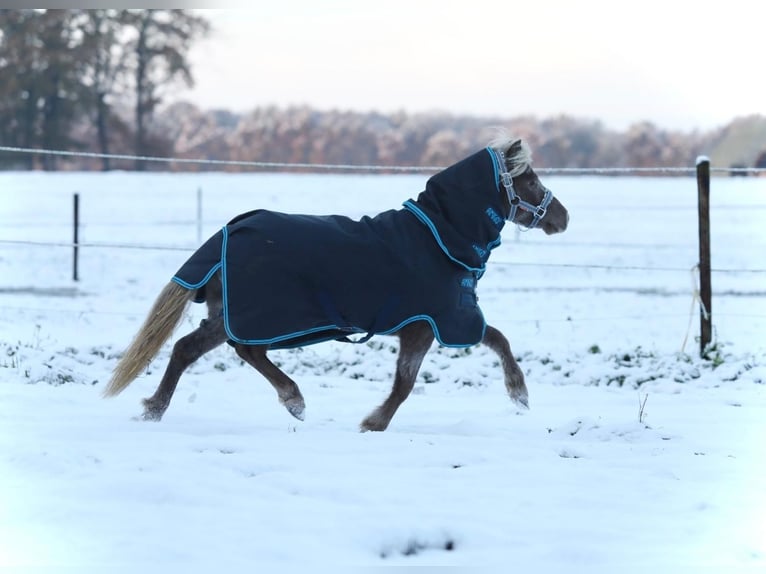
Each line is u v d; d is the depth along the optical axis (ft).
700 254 44.65
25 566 16.21
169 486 20.26
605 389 38.75
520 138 30.45
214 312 28.14
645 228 117.80
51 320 52.75
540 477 22.98
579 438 28.89
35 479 20.99
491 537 18.62
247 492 20.59
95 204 133.90
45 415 28.27
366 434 27.17
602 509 20.71
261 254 26.89
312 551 17.42
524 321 57.41
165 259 91.25
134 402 31.68
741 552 18.15
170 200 140.56
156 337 27.07
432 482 22.15
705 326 44.57
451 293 28.04
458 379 40.32
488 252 29.55
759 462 25.63
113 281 75.46
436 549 18.56
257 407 32.55
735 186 170.81
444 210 28.76
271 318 26.84
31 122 229.86
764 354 45.85
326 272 26.99
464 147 317.42
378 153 318.04
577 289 73.36
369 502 20.44
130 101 235.61
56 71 223.10
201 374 39.22
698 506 20.99
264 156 306.14
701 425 31.32
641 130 304.91
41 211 124.77
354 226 27.94
